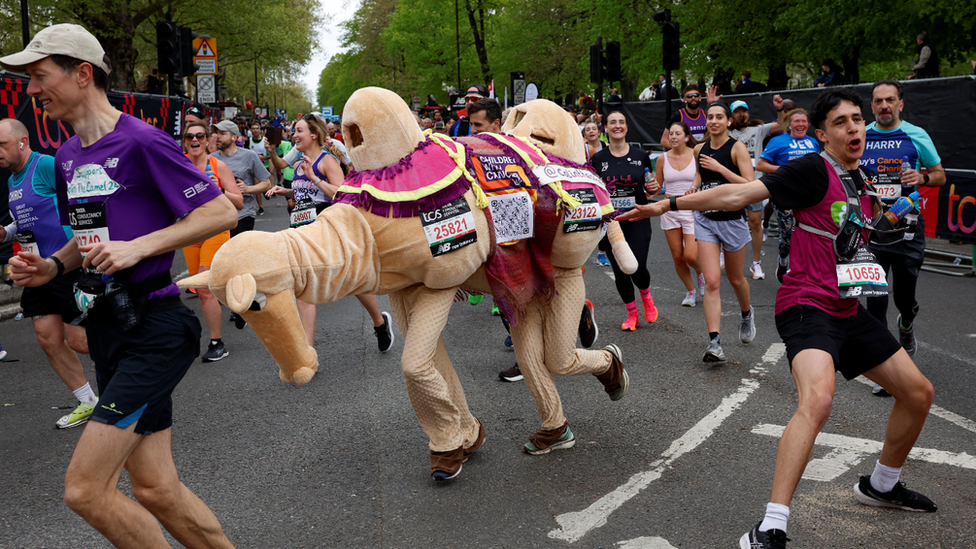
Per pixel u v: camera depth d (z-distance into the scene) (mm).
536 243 3926
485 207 3598
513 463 4199
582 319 4785
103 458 2555
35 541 3516
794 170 3332
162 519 2779
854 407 4875
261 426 4910
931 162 5266
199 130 6590
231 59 41469
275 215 17344
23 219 5031
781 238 7613
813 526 3395
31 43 2691
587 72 37000
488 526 3508
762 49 22469
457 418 3924
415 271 3521
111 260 2604
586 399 5195
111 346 2764
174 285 2875
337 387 5676
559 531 3443
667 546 3275
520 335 4180
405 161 3473
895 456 3434
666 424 4691
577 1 34500
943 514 3473
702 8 23281
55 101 2729
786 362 5902
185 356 2830
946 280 9023
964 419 4625
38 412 5383
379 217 3406
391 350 6691
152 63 37812
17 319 8414
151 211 2822
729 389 5305
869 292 3238
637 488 3832
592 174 4184
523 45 39750
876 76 26312
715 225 5949
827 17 18812
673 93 18406
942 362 5797
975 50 18328
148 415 2664
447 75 47750
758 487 3799
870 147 5379
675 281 9414
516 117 4430
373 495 3865
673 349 6383
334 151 5750
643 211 3883
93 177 2789
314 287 3211
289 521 3617
